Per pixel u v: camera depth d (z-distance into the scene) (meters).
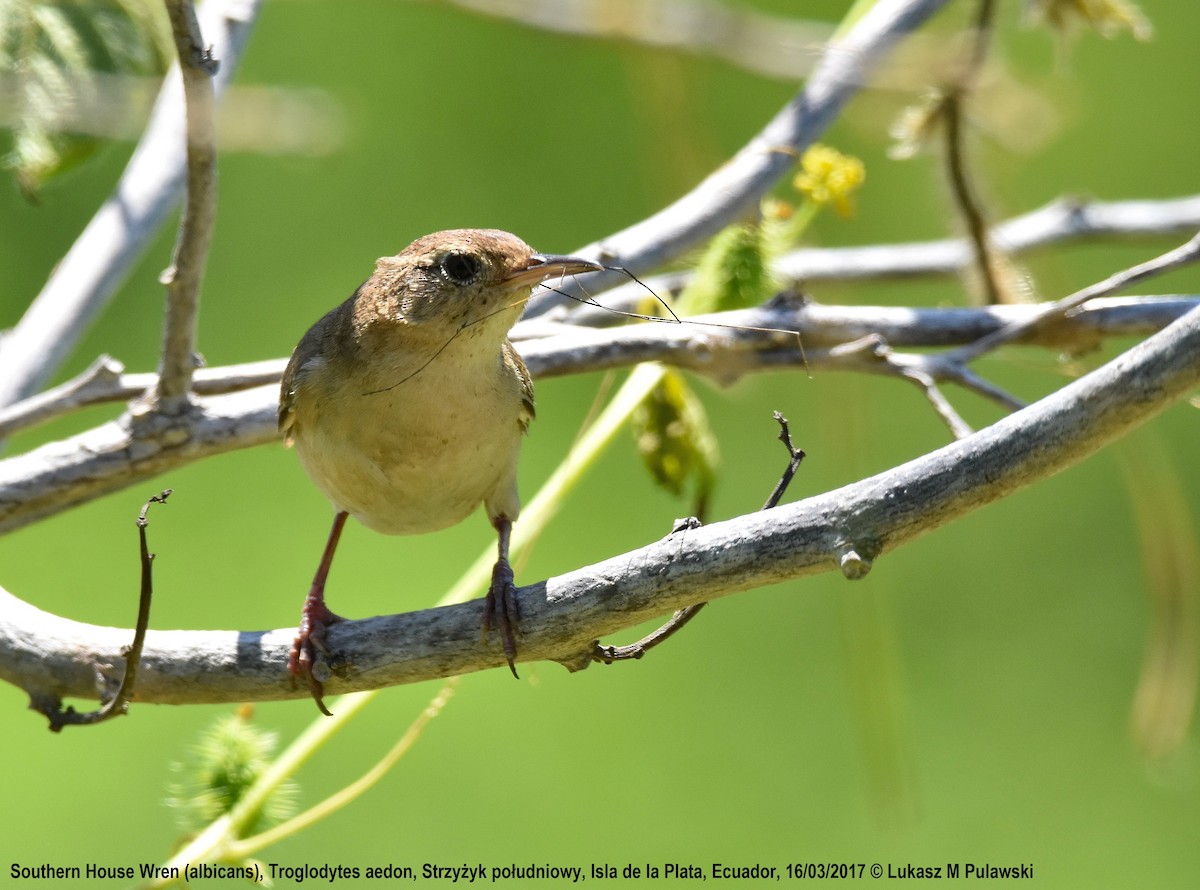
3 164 8.84
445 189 17.58
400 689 14.35
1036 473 5.50
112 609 14.73
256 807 7.06
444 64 18.14
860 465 10.28
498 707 14.41
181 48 6.30
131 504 15.41
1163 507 9.87
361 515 7.93
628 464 16.39
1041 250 11.42
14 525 7.71
